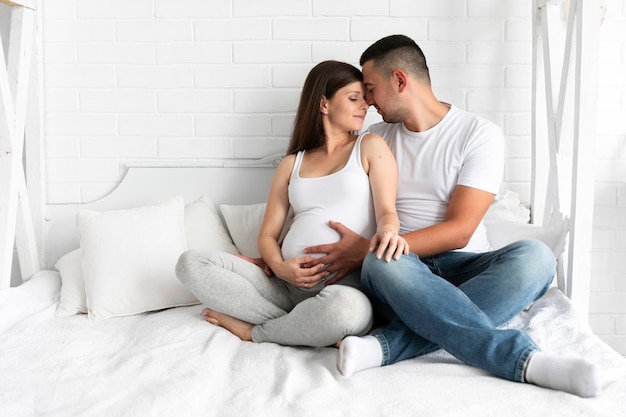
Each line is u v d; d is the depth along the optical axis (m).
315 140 2.16
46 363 1.66
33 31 2.54
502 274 1.72
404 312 1.63
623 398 1.37
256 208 2.49
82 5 2.60
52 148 2.66
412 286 1.63
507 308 1.71
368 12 2.57
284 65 2.60
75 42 2.62
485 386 1.44
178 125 2.64
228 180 2.64
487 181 1.98
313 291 1.99
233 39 2.60
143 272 2.12
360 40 2.58
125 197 2.64
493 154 2.01
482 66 2.58
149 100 2.63
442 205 2.07
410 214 2.09
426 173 2.08
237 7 2.58
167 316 2.01
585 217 2.10
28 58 2.43
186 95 2.63
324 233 1.97
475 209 1.96
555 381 1.41
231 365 1.64
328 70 2.10
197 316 1.98
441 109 2.12
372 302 1.84
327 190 2.02
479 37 2.57
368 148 2.04
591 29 2.04
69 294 2.15
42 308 2.14
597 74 2.05
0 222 2.26
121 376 1.55
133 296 2.10
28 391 1.47
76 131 2.65
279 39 2.59
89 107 2.64
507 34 2.56
